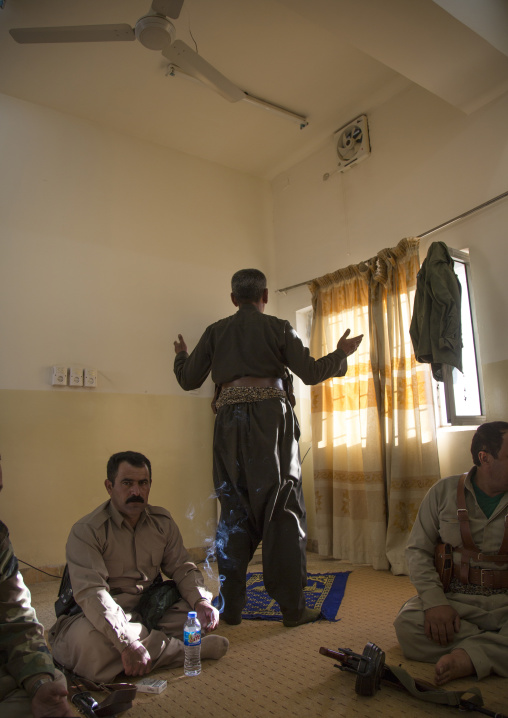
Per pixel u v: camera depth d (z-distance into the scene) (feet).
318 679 5.98
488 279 11.84
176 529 7.66
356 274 14.58
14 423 12.64
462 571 6.59
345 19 10.31
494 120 12.12
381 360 13.52
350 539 13.39
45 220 13.93
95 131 15.23
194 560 14.49
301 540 8.27
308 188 17.17
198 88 14.16
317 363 8.60
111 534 6.95
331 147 16.48
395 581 11.19
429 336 11.63
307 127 16.08
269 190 18.60
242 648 7.08
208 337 9.17
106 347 14.26
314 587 10.49
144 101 14.60
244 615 8.65
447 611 6.27
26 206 13.71
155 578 7.40
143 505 7.00
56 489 12.87
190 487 14.92
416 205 13.74
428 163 13.56
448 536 6.76
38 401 13.03
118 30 9.67
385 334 13.55
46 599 10.49
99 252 14.65
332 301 15.26
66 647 6.22
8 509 12.22
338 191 16.11
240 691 5.73
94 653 5.94
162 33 9.51
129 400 14.35
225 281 16.92
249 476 8.19
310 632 7.72
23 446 12.66
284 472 8.30
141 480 7.03
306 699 5.50
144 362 14.82
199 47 12.96
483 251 12.01
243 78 14.06
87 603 6.08
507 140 11.81
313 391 15.07
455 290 11.50
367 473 13.03
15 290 13.17
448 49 10.91
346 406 14.24
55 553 12.56
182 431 15.07
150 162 16.11
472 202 12.41
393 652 6.77
